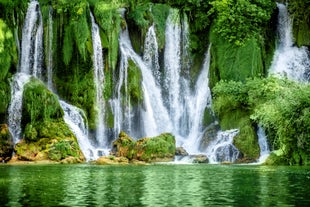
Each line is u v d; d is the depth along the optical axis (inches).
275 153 1157.7
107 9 1572.3
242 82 1551.4
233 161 1341.0
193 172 830.5
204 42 1704.0
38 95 1381.6
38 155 1264.8
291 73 1653.5
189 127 1605.6
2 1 1486.2
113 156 1256.8
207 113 1568.7
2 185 579.8
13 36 1504.7
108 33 1571.1
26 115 1382.9
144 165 1110.4
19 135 1378.0
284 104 1059.9
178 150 1344.7
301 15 1700.3
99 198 454.6
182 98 1652.3
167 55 1683.1
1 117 1398.9
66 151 1278.3
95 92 1535.4
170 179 668.1
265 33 1669.5
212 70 1604.3
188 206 402.0
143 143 1289.4
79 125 1470.2
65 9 1555.1
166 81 1662.2
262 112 1165.1
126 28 1670.8
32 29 1560.0
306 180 640.4
